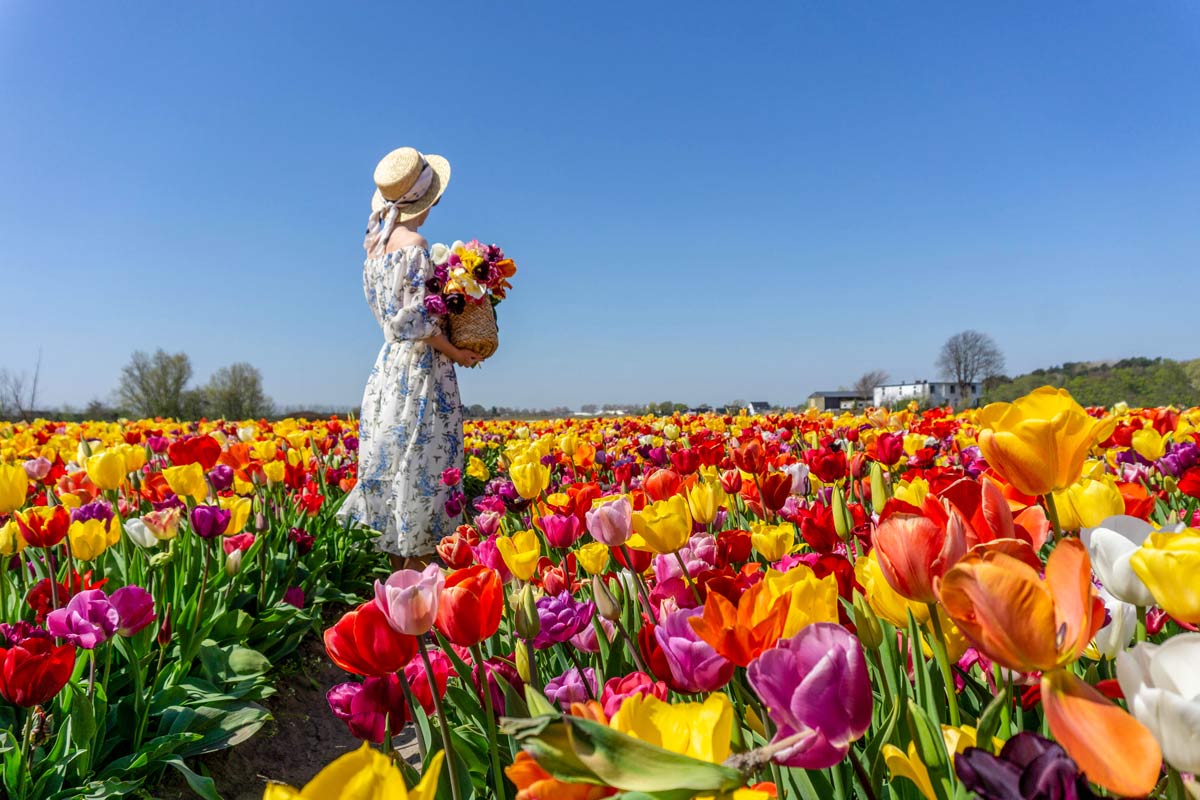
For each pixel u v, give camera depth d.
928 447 4.59
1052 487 1.30
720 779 0.70
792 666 0.98
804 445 7.00
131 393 56.09
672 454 4.30
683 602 2.04
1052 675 0.74
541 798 0.81
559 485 5.81
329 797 0.63
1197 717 0.70
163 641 3.30
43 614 3.16
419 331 5.59
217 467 4.81
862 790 1.35
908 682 1.54
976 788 0.74
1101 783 0.68
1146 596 1.24
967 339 57.66
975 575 0.77
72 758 2.60
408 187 5.94
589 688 1.89
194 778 2.72
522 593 1.87
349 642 1.49
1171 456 3.53
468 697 2.03
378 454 5.84
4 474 3.62
